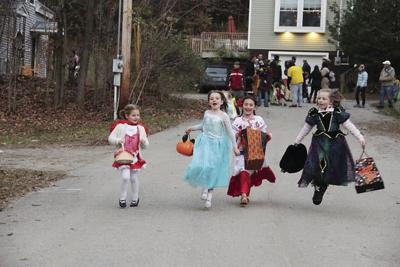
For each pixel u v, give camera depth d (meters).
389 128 18.80
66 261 5.85
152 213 7.88
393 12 31.55
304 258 6.04
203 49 43.16
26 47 34.91
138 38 21.86
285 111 23.02
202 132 8.26
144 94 24.16
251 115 8.52
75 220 7.45
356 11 32.72
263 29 38.53
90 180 10.25
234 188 8.41
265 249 6.31
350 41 33.16
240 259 5.96
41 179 10.32
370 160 8.05
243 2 59.22
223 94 8.30
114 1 23.20
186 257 6.01
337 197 9.05
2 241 6.51
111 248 6.29
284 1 38.06
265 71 24.41
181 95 26.00
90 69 27.22
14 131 19.03
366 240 6.74
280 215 7.82
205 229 7.07
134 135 8.26
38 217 7.59
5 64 26.61
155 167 11.52
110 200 8.67
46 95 23.89
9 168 11.55
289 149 8.38
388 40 31.77
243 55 41.69
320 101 8.15
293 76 24.73
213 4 53.75
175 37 23.97
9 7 24.23
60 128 19.53
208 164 7.98
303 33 38.00
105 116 21.61
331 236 6.87
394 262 5.99
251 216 7.75
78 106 23.09
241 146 8.37
